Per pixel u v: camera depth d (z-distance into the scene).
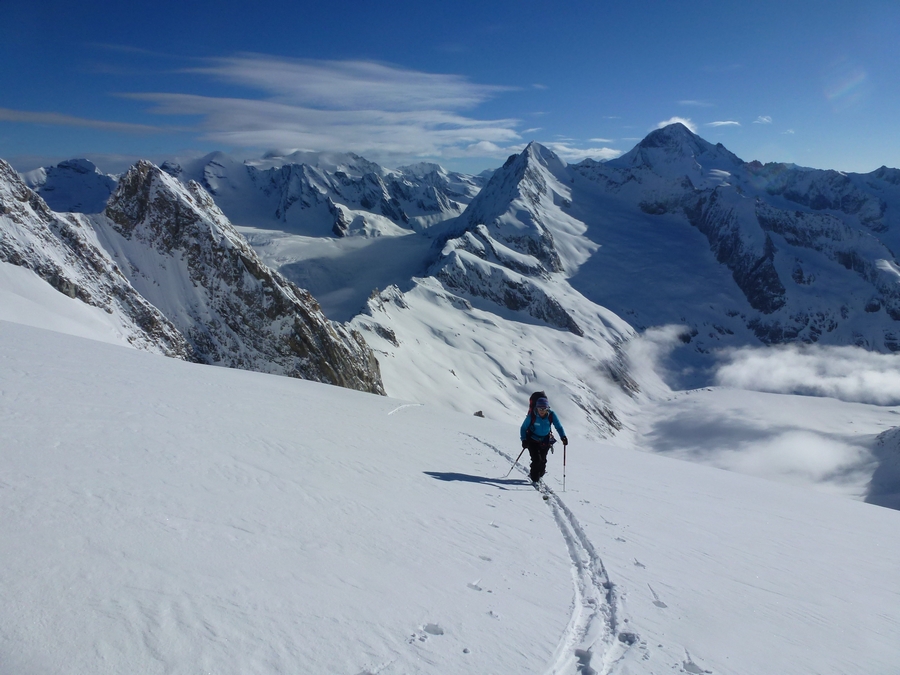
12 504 5.59
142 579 4.73
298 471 9.09
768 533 10.65
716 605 6.58
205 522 6.20
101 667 3.59
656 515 10.73
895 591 7.98
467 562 6.72
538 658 4.78
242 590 4.89
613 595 6.45
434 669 4.29
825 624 6.47
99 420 9.45
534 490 11.37
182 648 3.93
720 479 17.92
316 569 5.64
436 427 18.88
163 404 11.86
